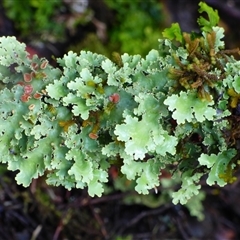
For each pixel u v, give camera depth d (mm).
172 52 423
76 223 718
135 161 432
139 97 412
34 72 427
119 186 700
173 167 469
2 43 429
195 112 405
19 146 427
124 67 417
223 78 415
